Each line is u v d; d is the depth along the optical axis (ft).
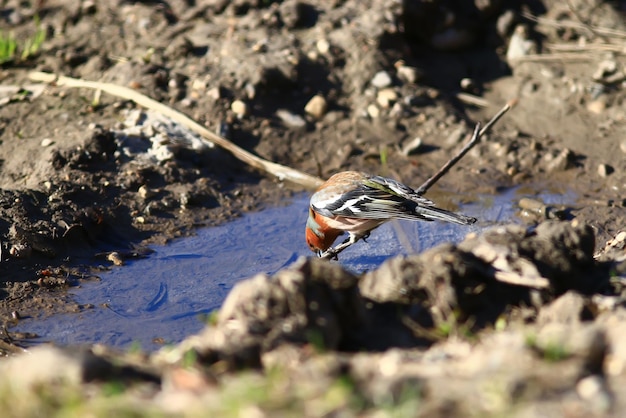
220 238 40.73
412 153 47.42
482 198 43.88
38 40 52.11
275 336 21.98
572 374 18.79
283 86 50.01
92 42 52.90
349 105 49.88
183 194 43.16
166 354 22.40
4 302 34.65
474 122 49.32
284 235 41.16
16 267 36.83
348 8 54.34
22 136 46.11
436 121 48.91
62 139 45.29
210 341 22.21
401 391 18.51
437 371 19.83
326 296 23.48
